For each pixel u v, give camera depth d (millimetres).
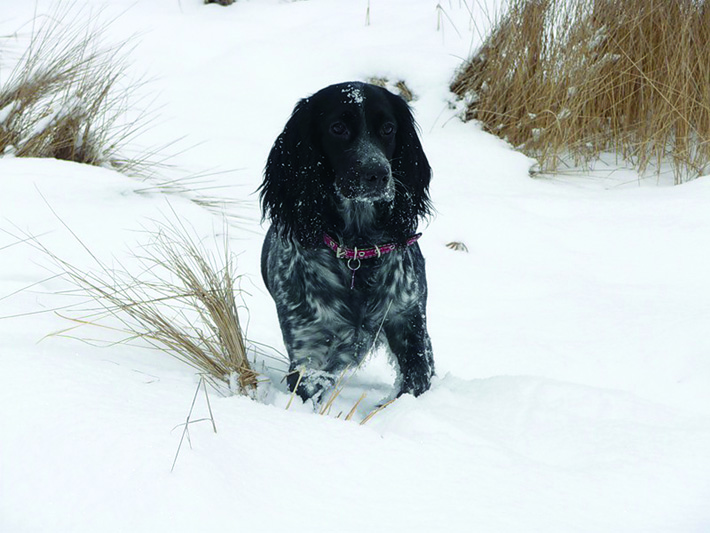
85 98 5785
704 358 3826
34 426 2355
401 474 2387
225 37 8211
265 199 3697
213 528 2021
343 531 2090
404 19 8266
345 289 3463
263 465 2326
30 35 7723
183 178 5688
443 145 6680
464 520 2182
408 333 3543
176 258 3715
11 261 4137
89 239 4512
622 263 4988
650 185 6266
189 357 3215
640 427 2842
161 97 7027
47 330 3264
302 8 8828
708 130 6344
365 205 3469
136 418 2426
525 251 5160
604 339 4109
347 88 3488
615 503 2344
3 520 2070
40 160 5230
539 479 2439
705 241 5113
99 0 8891
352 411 3004
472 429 2863
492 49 7090
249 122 6742
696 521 2273
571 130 6707
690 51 6531
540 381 3227
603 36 6805
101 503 2080
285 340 3588
